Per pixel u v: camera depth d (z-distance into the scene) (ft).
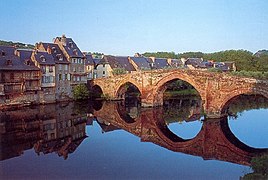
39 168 62.69
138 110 155.84
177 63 293.02
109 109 158.10
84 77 198.08
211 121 123.24
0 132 98.37
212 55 373.81
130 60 261.03
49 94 168.86
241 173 59.57
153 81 160.66
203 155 75.92
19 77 150.41
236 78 117.60
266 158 58.18
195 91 228.02
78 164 65.72
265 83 109.29
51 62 170.19
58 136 95.14
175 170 61.57
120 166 64.49
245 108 164.25
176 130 109.40
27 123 113.29
